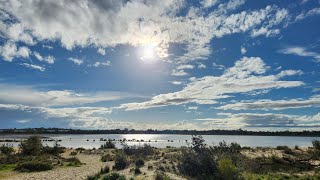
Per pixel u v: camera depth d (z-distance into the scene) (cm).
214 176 3128
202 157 3481
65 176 3347
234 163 3312
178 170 3572
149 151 6338
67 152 7131
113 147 9094
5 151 5947
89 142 14438
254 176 2989
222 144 4619
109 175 2864
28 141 5925
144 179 2861
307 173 3138
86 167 4238
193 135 3884
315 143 4691
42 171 3788
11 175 3422
